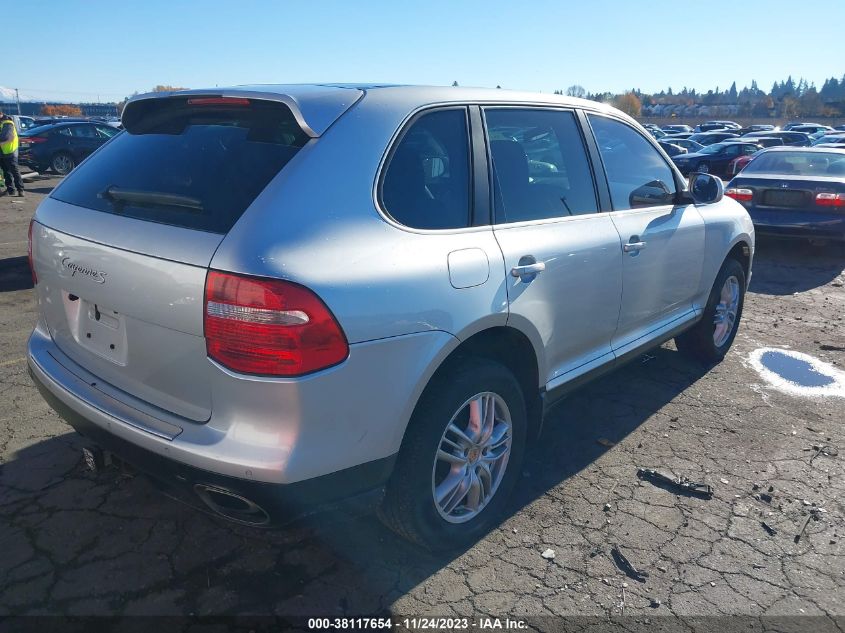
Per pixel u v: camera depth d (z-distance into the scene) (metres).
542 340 3.14
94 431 2.60
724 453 3.87
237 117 2.71
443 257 2.62
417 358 2.49
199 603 2.61
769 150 10.20
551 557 2.93
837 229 8.84
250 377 2.19
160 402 2.47
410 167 2.70
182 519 3.09
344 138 2.53
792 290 7.73
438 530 2.80
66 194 2.96
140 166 2.76
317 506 2.34
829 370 5.19
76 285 2.70
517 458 3.16
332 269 2.27
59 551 2.85
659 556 2.96
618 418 4.29
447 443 2.78
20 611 2.52
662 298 4.20
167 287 2.30
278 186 2.34
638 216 3.91
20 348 5.09
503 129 3.19
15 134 14.18
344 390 2.29
